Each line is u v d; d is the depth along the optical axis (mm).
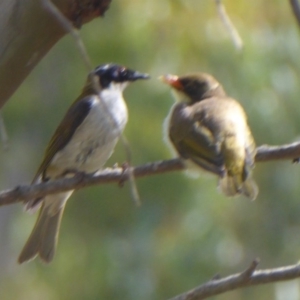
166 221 14977
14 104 16375
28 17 6461
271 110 14641
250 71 14672
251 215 15336
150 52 15016
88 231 15430
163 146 14305
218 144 7637
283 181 15312
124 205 15219
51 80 16094
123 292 14828
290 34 15047
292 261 15344
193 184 14844
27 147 16812
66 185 7082
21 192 6918
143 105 14469
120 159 14359
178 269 14742
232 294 15148
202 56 14875
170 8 15117
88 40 15164
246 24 14938
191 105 8461
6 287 18375
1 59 6535
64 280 15711
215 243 14891
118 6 15148
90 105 8633
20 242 18484
